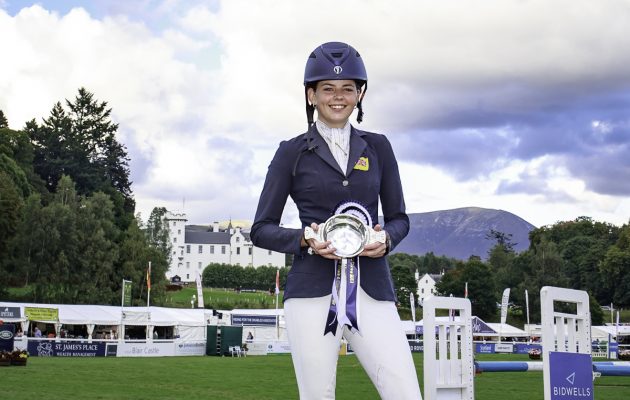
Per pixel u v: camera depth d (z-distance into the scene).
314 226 3.39
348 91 3.55
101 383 19.80
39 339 38.16
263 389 19.28
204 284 162.12
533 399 16.98
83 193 111.75
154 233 159.38
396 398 3.35
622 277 106.25
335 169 3.54
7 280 72.56
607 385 19.72
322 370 3.42
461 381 6.26
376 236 3.37
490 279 102.88
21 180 94.25
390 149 3.74
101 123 120.62
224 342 43.75
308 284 3.47
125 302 48.03
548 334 5.22
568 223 134.12
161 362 32.94
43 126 118.38
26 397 15.41
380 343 3.40
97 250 75.00
